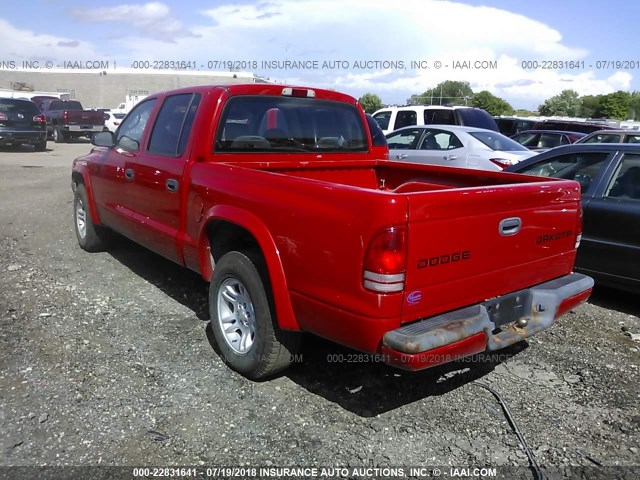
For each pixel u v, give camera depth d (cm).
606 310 524
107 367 380
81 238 665
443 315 305
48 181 1242
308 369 390
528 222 344
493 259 326
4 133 1862
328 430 321
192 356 402
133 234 527
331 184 309
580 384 381
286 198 328
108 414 327
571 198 381
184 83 4650
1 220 820
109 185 564
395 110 1439
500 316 336
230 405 342
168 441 305
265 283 352
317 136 488
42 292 516
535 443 315
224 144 427
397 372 391
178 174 430
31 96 2994
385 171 521
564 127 1969
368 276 283
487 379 386
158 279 564
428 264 292
